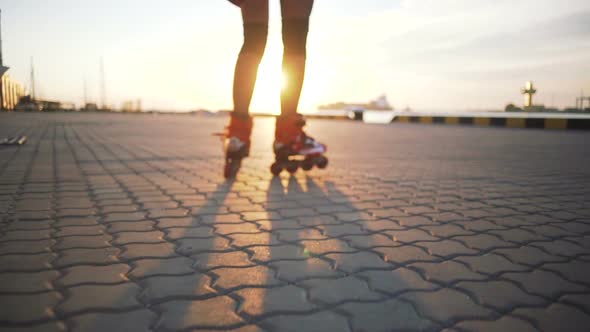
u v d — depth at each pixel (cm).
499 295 137
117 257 166
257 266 159
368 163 497
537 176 402
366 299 133
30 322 114
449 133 1177
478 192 317
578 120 1370
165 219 227
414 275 153
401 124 1888
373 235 203
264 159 538
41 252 171
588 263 168
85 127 1260
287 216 237
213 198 284
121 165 447
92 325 113
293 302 129
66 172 391
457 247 186
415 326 116
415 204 274
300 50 346
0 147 627
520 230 214
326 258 170
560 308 129
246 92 345
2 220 220
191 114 3838
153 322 116
